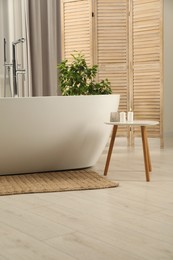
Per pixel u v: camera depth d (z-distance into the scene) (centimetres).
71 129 356
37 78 501
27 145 345
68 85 452
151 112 512
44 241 199
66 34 532
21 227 220
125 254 182
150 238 201
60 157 362
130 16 518
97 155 384
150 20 505
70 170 373
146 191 295
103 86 452
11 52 505
